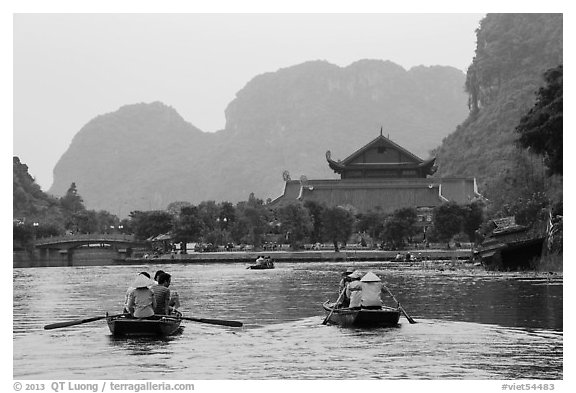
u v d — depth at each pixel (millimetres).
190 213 174250
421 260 136125
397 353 29875
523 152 125500
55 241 182250
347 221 172250
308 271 106375
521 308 44938
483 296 53562
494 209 139875
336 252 156500
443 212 164625
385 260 146500
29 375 26906
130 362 28641
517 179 124250
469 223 163125
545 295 52938
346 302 39156
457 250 156375
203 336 34281
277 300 55438
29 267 171250
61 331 36562
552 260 81312
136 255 183875
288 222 171250
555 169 86250
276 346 31625
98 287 78625
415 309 45469
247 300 55750
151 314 34938
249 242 180250
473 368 27094
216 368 27359
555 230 81250
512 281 68375
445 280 73938
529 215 105062
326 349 30703
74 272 125438
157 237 185250
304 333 34938
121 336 34188
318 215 174500
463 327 36000
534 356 29141
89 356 29781
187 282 81188
